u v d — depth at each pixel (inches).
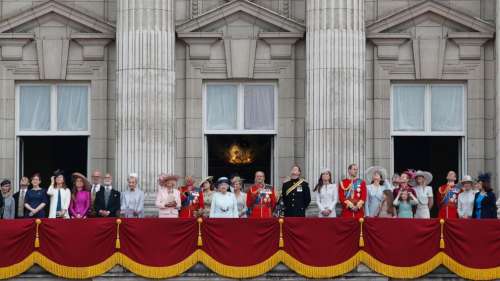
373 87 4658.0
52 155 4667.8
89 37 4650.6
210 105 4675.2
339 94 4530.0
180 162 4655.5
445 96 4677.7
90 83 4672.7
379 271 4001.0
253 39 4662.9
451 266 4003.4
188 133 4655.5
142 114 4534.9
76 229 4005.9
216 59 4662.9
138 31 4547.2
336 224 4005.9
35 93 4694.9
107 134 4658.0
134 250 4003.4
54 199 4175.7
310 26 4566.9
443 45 4658.0
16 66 4675.2
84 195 4205.2
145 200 4488.2
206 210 4249.5
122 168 4534.9
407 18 4648.1
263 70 4665.4
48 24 4667.8
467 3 4658.0
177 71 4658.0
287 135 4658.0
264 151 4675.2
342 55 4537.4
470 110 4665.4
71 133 4677.7
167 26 4571.9
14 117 4675.2
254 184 4370.1
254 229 4005.9
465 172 4658.0
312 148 4537.4
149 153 4527.6
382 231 4005.9
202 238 4005.9
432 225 4005.9
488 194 4138.8
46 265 4005.9
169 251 4005.9
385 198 4195.4
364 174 4537.4
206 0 4662.9
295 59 4662.9
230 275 4001.0
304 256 4003.4
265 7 4658.0
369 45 4662.9
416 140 4667.8
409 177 4276.6
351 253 4005.9
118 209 4227.4
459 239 4003.4
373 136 4650.6
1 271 4003.4
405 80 4667.8
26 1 4672.7
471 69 4662.9
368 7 4662.9
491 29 4640.8
